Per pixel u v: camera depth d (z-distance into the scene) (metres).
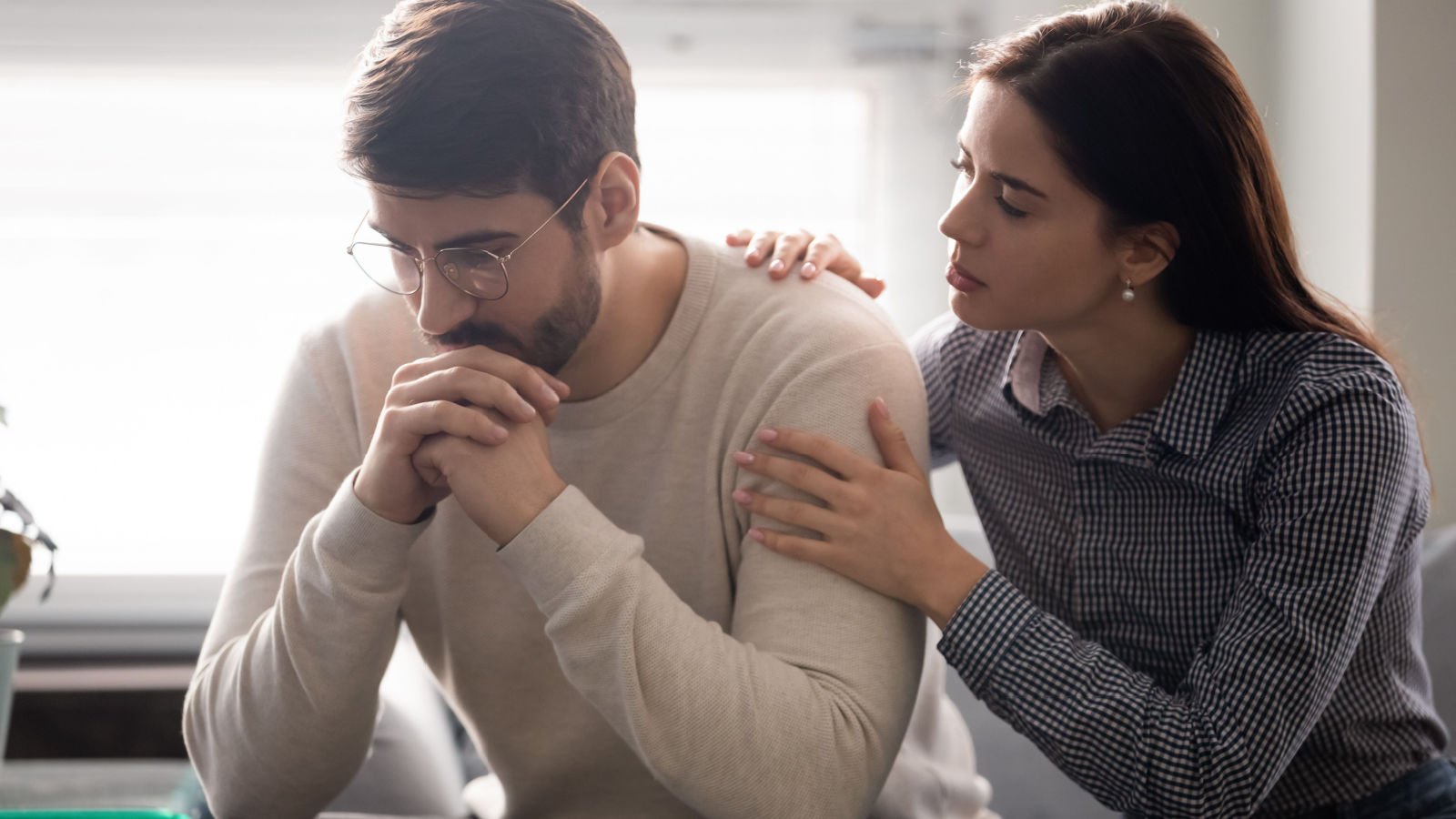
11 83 2.29
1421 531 1.28
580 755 1.23
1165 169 1.16
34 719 2.08
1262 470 1.19
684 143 2.39
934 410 1.46
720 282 1.25
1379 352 1.25
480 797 1.40
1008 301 1.20
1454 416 2.02
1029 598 1.37
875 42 2.38
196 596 2.33
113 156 2.31
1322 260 2.14
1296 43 2.21
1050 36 1.19
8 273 2.30
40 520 2.32
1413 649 1.32
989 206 1.19
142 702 2.10
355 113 1.01
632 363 1.23
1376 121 1.99
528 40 1.04
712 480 1.20
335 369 1.30
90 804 1.24
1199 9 2.29
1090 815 1.79
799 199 2.39
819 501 1.15
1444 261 2.00
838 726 1.06
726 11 2.38
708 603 1.22
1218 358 1.23
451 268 1.05
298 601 1.13
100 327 2.32
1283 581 1.14
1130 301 1.23
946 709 1.59
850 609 1.11
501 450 1.07
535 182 1.04
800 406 1.16
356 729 1.17
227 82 2.33
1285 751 1.12
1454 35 1.98
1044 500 1.35
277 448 1.29
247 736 1.16
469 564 1.25
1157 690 1.15
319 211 2.35
